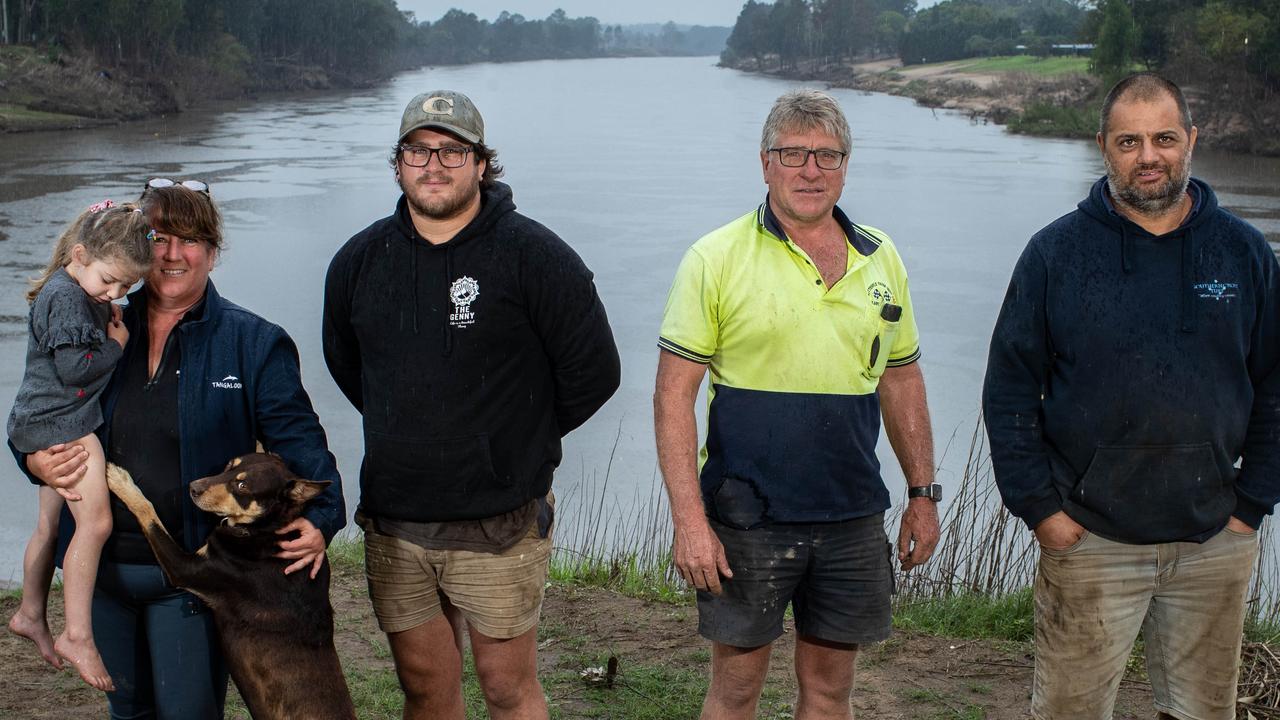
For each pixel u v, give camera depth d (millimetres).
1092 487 3453
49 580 3551
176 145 59625
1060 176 48156
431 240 3494
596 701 4664
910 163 53625
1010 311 3551
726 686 3684
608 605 5734
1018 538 8133
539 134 76312
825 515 3527
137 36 93562
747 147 66500
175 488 3363
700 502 3516
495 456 3506
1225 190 42344
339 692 3465
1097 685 3592
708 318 3545
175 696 3416
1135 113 3311
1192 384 3365
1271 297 3420
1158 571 3498
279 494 3301
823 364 3480
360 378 3838
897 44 172000
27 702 4574
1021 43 157125
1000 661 5039
